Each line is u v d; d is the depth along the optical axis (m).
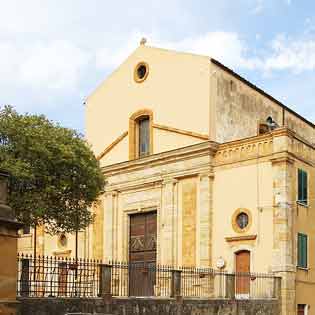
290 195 30.98
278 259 30.20
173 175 35.72
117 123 40.56
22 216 24.19
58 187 24.83
